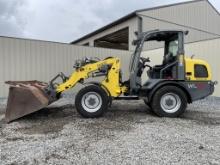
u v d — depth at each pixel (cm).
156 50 1180
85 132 456
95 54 1190
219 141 404
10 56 953
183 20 1608
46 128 489
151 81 609
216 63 952
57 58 1073
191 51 1059
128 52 1289
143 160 326
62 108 706
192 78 603
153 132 454
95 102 578
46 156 338
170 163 317
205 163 317
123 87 609
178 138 418
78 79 592
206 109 718
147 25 1436
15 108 542
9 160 325
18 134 446
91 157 335
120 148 369
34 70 1012
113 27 1630
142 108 725
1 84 937
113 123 528
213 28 1778
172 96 596
